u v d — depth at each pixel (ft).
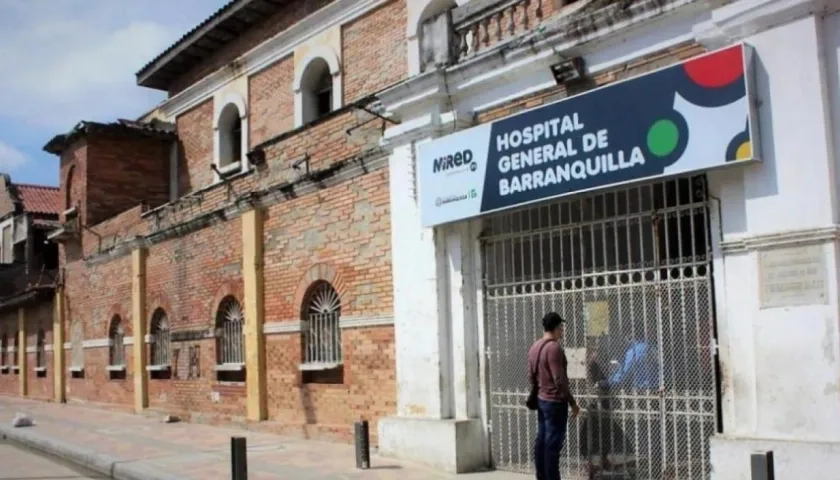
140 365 61.52
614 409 27.78
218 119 67.56
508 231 31.65
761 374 23.25
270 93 62.13
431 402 33.06
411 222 34.78
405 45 50.78
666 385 26.30
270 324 46.11
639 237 27.25
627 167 25.98
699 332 25.46
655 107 25.29
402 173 35.45
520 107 31.22
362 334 38.88
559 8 31.81
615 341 27.86
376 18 53.21
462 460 31.32
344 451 37.73
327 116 41.81
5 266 104.94
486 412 31.94
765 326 23.21
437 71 32.99
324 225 41.88
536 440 27.17
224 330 51.78
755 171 23.61
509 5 32.04
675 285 26.18
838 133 22.38
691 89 24.40
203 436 46.85
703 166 24.06
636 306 27.30
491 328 32.04
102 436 49.83
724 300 24.54
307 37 58.39
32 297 86.69
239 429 48.26
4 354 103.91
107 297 69.15
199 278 53.88
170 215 57.98
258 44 63.26
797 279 22.61
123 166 73.56
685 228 26.12
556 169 28.07
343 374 40.52
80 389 75.61
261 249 47.21
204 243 53.42
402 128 35.06
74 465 42.32
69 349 78.59
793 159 22.81
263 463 35.27
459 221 32.27
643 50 26.94
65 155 77.77
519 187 29.35
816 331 22.18
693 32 25.29
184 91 71.87
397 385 35.09
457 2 47.24
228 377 51.11
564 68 28.89
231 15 62.03
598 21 27.63
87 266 73.61
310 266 42.86
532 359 27.22
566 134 27.78
